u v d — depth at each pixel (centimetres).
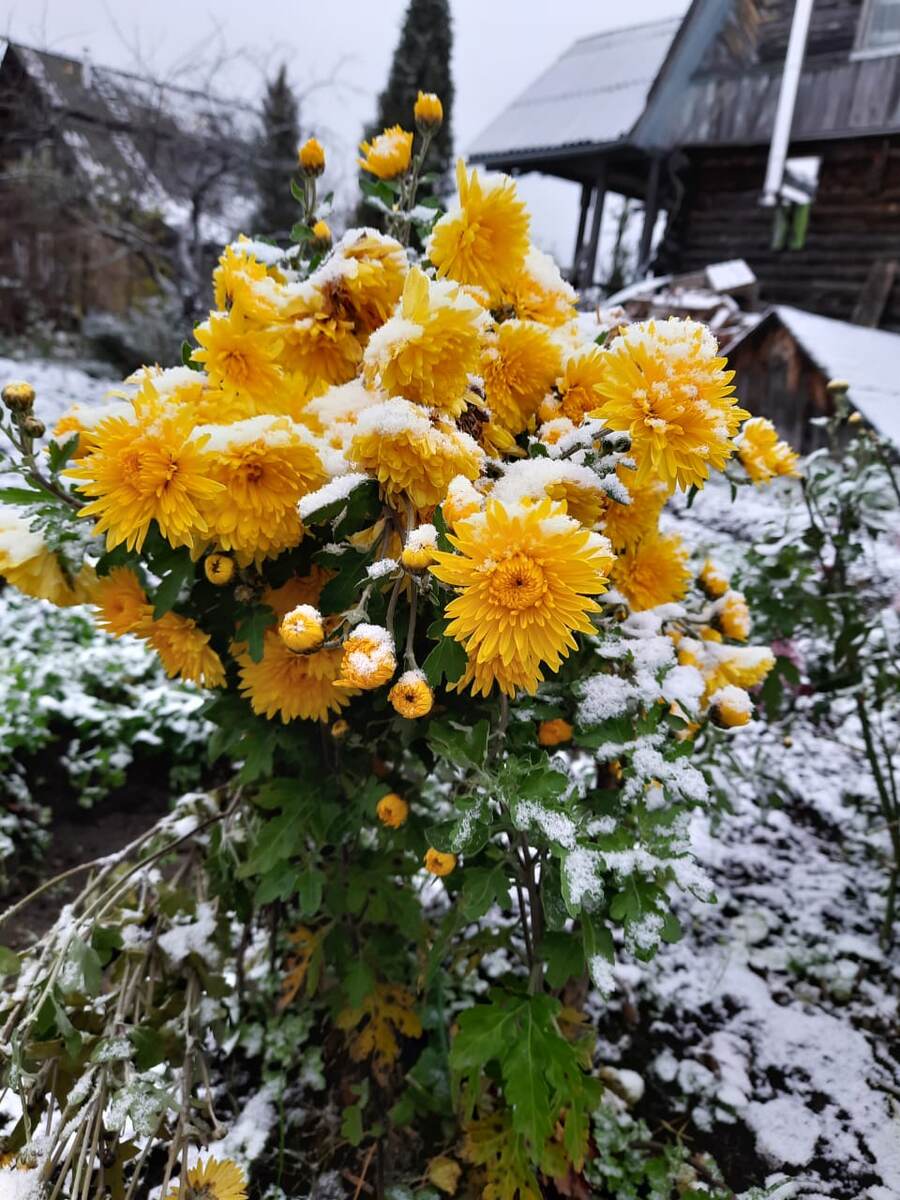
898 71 306
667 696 48
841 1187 57
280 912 70
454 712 50
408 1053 65
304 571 48
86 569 49
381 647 38
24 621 140
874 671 88
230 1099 62
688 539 89
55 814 105
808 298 349
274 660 49
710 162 370
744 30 336
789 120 319
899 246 324
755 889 85
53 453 46
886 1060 67
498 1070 53
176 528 39
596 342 53
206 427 40
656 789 50
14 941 82
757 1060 67
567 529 36
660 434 38
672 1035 69
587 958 43
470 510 38
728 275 298
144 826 105
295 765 61
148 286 491
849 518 82
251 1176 57
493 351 45
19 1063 47
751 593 78
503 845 53
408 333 38
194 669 50
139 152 377
